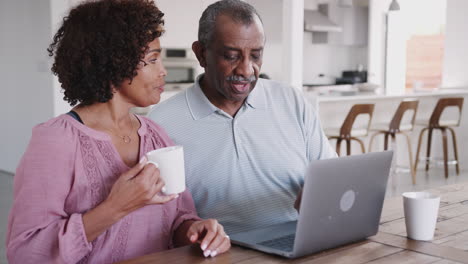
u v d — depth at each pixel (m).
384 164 1.50
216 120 1.94
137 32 1.41
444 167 6.71
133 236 1.49
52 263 1.31
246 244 1.46
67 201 1.41
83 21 1.40
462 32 7.23
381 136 6.72
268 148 1.98
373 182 1.48
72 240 1.29
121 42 1.39
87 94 1.44
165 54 7.02
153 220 1.53
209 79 1.89
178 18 7.11
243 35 1.76
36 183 1.33
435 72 11.02
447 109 7.09
